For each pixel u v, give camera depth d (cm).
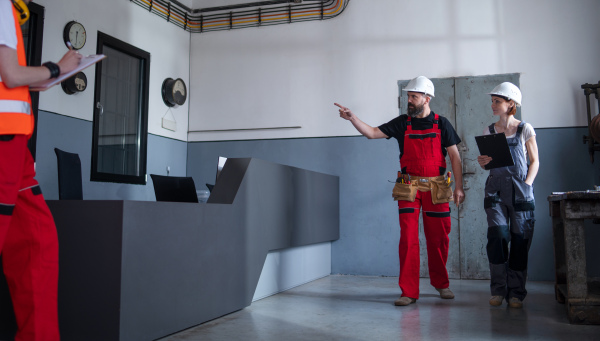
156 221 245
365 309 340
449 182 361
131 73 545
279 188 398
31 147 417
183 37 625
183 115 621
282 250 426
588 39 515
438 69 552
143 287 234
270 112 602
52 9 440
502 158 319
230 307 316
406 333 270
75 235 228
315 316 315
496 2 542
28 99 176
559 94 518
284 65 602
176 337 255
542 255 510
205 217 288
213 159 617
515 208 331
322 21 592
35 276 183
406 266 360
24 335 183
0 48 162
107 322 221
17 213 183
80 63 185
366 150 567
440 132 361
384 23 572
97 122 484
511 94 333
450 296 382
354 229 563
